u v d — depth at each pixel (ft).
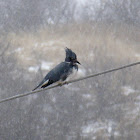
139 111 57.36
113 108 57.52
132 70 63.82
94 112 57.31
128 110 58.13
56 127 55.36
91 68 62.85
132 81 62.90
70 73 25.48
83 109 57.67
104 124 55.88
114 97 59.06
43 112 56.44
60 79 24.95
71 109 56.95
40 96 58.13
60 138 54.44
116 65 63.36
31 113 55.98
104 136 53.98
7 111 56.03
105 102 58.44
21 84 59.52
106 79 61.57
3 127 54.70
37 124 55.67
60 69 25.02
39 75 60.34
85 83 60.54
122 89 61.72
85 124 56.03
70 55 25.82
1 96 58.23
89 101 58.95
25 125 55.06
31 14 69.67
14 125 54.85
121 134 54.49
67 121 55.72
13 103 57.36
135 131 54.65
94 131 54.80
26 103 58.08
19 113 55.93
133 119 56.08
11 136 54.08
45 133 54.75
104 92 59.52
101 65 64.08
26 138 54.13
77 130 54.75
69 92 59.26
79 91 60.08
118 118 56.49
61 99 58.03
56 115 56.54
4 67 61.67
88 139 53.78
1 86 59.41
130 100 59.16
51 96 58.23
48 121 55.67
